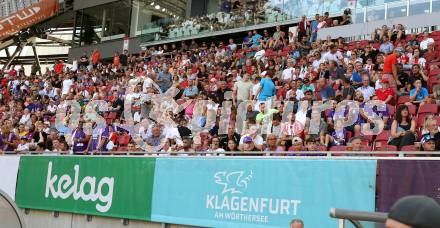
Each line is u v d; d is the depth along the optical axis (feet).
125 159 32.35
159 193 30.17
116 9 86.74
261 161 26.27
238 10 67.72
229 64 54.24
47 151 38.52
